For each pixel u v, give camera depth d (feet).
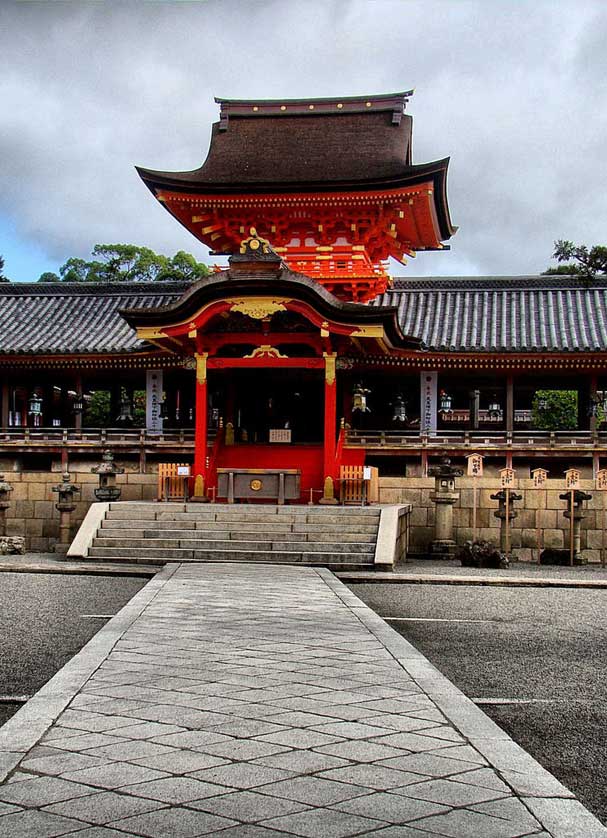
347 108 124.26
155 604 47.19
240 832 17.61
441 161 103.86
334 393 94.12
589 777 23.15
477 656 38.06
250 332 95.91
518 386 119.85
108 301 132.57
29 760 21.75
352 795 19.61
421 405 112.57
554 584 63.93
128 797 19.38
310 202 111.65
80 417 116.47
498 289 127.24
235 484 88.17
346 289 114.11
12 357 113.19
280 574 63.05
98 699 27.58
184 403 127.44
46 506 107.76
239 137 123.95
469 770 21.40
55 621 44.80
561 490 98.07
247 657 34.06
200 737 23.68
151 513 80.28
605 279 124.57
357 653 35.17
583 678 34.24
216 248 125.70
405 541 92.17
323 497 93.35
